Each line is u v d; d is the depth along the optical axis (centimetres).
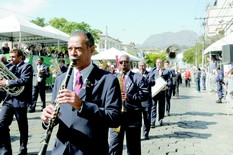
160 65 991
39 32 1756
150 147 658
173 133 798
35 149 613
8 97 514
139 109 480
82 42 245
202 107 1343
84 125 242
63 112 250
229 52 867
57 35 2055
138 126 475
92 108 233
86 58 249
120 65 508
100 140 249
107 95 249
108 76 255
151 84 736
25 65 527
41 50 1955
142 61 774
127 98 472
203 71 2531
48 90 1992
